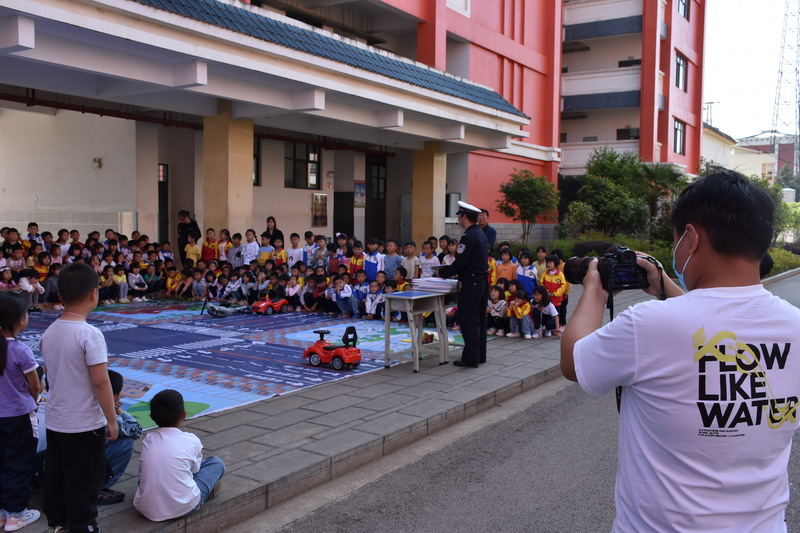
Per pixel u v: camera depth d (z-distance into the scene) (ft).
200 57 34.42
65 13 28.14
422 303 25.35
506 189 70.49
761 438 5.32
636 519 5.54
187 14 32.96
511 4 76.64
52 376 11.14
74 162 56.65
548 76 83.51
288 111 42.88
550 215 84.64
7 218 61.98
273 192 61.00
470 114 56.49
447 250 37.86
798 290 61.31
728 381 5.28
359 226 70.59
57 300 39.24
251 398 20.57
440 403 20.21
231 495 13.06
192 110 43.45
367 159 77.00
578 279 7.13
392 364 25.89
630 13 90.07
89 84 39.14
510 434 18.97
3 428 11.53
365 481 15.31
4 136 61.72
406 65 52.49
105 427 11.46
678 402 5.34
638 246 68.49
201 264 44.96
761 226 5.43
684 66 102.42
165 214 57.98
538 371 24.90
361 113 48.60
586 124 98.37
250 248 42.78
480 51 71.36
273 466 14.69
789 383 5.40
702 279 5.70
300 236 63.77
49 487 11.23
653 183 79.25
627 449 5.71
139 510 12.02
